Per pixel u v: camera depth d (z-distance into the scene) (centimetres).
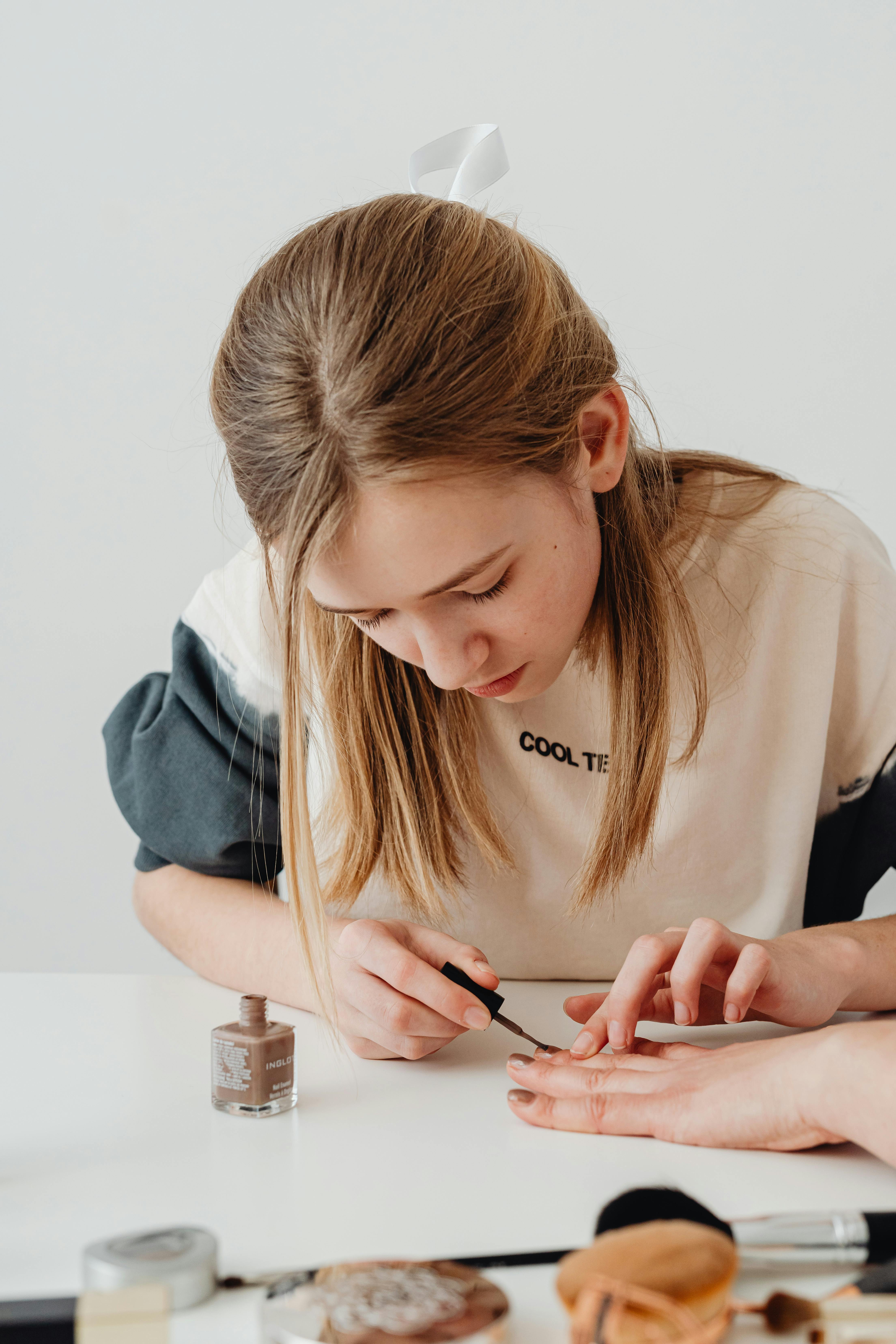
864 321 139
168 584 158
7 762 161
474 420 62
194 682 98
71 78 153
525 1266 45
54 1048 76
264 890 98
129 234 154
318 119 151
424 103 148
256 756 97
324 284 64
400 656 72
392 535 62
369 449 60
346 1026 75
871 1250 43
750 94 139
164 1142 60
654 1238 40
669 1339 36
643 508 89
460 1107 65
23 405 157
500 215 91
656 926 97
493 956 98
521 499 65
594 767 94
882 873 100
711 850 96
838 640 96
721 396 143
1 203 155
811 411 141
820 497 100
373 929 75
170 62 152
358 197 151
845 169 138
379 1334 37
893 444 140
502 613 68
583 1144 59
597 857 91
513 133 146
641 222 143
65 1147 59
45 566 159
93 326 156
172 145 153
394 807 90
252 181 153
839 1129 54
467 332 63
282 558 72
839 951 75
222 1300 43
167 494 157
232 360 69
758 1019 77
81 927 162
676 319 143
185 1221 50
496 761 95
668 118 141
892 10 135
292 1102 65
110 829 161
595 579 78
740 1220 45
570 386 71
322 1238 49
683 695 94
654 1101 61
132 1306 38
